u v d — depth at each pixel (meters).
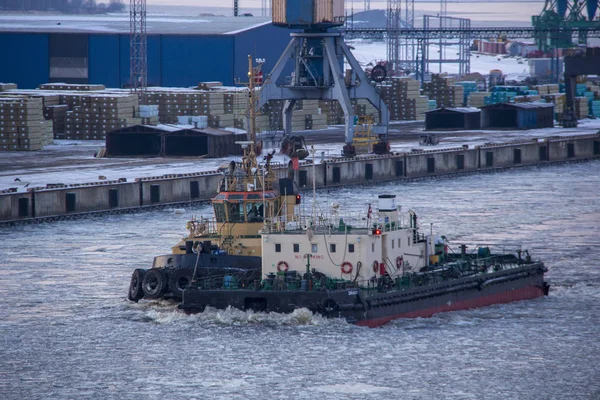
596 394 182.00
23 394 183.50
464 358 197.50
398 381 186.75
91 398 181.50
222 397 180.88
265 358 196.25
